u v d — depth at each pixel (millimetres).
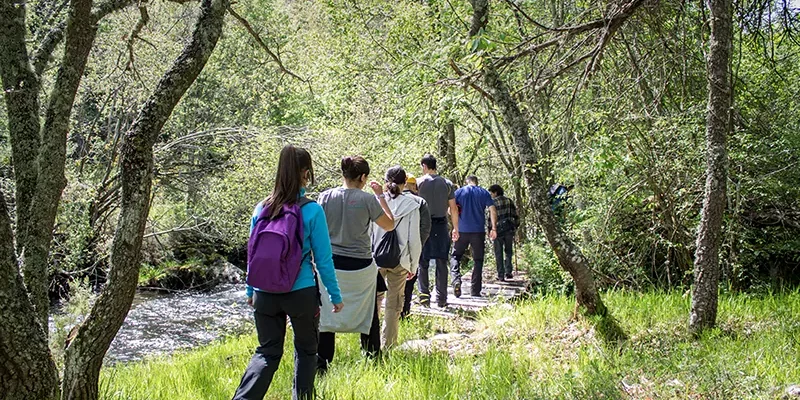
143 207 3555
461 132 14867
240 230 17016
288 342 7160
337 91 14844
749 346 5246
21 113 4031
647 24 7043
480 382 4754
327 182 14562
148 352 11453
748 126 8312
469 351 6145
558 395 4332
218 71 18328
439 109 7793
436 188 8180
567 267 6445
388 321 6062
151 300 15961
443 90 7441
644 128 7781
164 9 13547
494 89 6559
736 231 8375
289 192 3957
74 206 12641
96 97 14703
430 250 8336
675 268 9180
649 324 6336
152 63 14070
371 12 14328
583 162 6914
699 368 4520
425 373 4941
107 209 15297
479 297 9328
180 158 16531
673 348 5352
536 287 10227
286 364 5629
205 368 6176
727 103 5703
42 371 2916
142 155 3521
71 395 3482
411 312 8086
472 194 9242
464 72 7273
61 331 6297
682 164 8031
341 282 4992
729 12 5711
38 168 3824
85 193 12953
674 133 7730
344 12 14438
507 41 6516
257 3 18594
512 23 8992
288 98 18484
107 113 15414
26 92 4039
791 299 7051
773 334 5609
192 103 17953
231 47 17969
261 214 3963
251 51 17891
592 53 6039
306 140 14539
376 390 4613
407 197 6145
